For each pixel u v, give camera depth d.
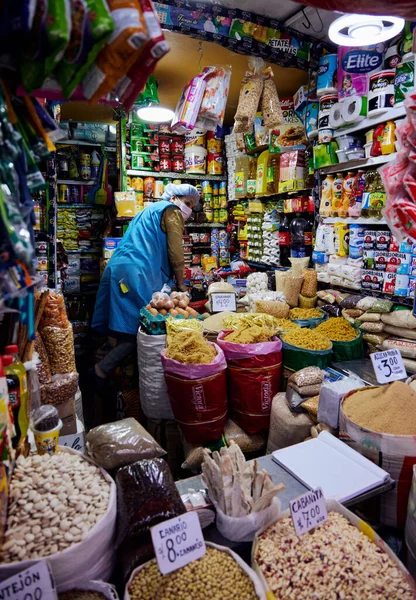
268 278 4.01
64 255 5.15
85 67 0.90
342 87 3.01
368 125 2.91
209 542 1.30
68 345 2.24
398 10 1.48
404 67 2.61
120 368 3.66
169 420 2.78
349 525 1.40
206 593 1.13
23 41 0.88
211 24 3.05
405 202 1.64
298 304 3.53
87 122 5.39
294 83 4.16
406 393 1.86
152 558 1.24
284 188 3.99
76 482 1.32
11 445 1.33
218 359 2.36
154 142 4.98
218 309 3.38
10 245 0.92
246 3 3.02
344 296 3.23
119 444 1.50
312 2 1.46
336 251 3.33
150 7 0.92
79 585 1.16
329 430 2.03
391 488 1.62
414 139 1.63
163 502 1.29
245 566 1.21
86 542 1.15
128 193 4.60
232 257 5.52
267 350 2.44
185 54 3.59
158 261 3.46
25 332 1.68
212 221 5.49
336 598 1.16
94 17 0.83
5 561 1.09
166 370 2.39
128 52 0.88
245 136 4.55
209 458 1.49
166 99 4.81
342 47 2.96
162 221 3.46
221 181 5.42
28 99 1.03
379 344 2.81
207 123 3.43
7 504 1.20
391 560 1.28
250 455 2.56
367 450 1.73
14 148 0.94
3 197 0.90
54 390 2.08
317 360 2.57
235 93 4.55
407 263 2.70
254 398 2.45
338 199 3.30
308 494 1.34
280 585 1.19
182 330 2.57
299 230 3.93
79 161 5.33
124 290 3.32
